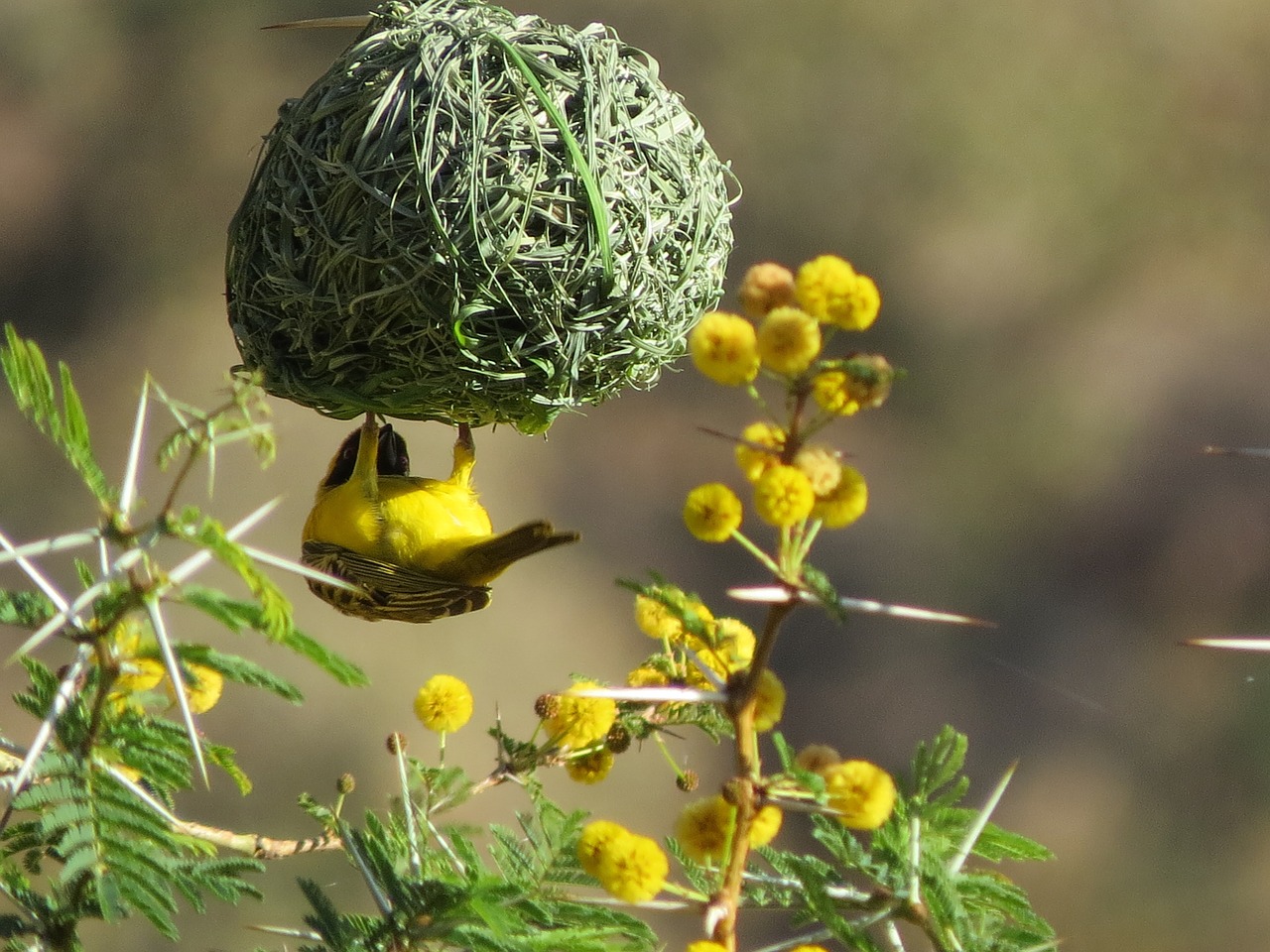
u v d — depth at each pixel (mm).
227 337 16578
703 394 16016
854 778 2900
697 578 15477
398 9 4734
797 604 2771
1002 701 15234
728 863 2926
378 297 4480
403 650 13938
